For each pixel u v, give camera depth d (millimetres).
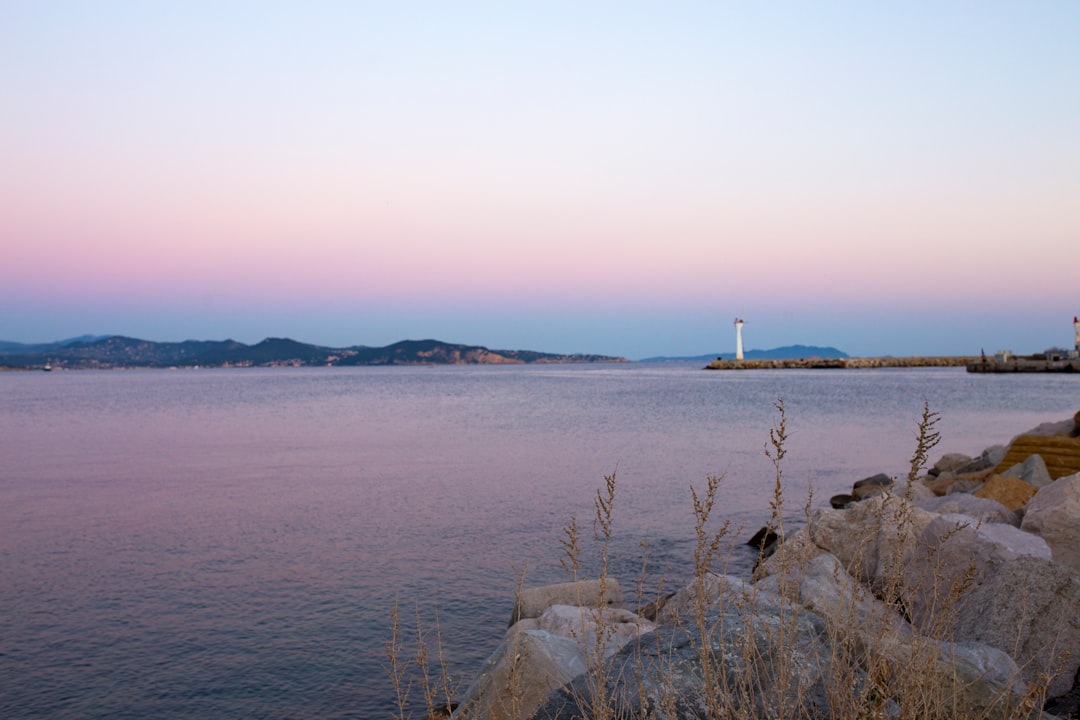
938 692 3541
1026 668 5617
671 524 17688
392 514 19078
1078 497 9625
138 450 35000
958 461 24812
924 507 12883
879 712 3246
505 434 41375
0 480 25656
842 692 3480
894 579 4195
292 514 19188
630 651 4445
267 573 13797
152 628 11086
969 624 6086
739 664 3975
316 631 10867
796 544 5289
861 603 4691
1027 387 89125
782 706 3357
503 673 5469
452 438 39312
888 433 39875
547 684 5285
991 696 3918
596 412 59125
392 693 8875
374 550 15367
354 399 85000
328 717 8375
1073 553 9172
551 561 14391
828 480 24781
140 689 9156
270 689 9070
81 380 188625
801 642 4102
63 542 16328
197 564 14461
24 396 99188
